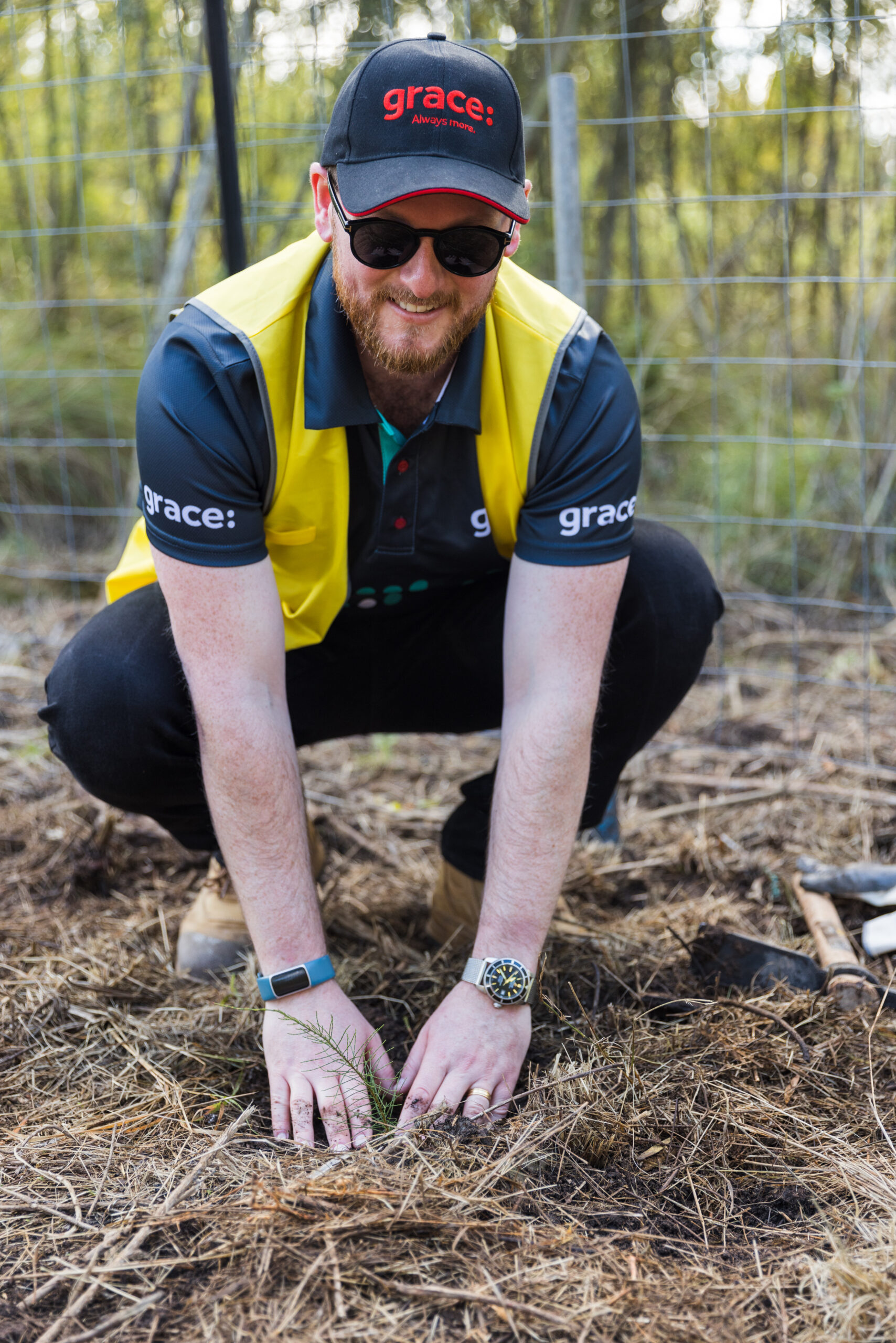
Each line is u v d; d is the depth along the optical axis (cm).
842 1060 153
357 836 236
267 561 144
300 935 143
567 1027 159
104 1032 165
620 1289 114
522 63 427
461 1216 121
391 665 184
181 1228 122
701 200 242
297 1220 120
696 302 464
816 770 263
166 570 141
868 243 411
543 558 147
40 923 205
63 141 495
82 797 255
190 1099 148
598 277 468
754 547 401
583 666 146
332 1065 139
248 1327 109
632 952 185
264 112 393
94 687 160
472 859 186
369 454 148
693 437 279
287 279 143
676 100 448
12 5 309
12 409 447
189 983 182
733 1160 136
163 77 433
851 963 177
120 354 480
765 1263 119
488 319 145
